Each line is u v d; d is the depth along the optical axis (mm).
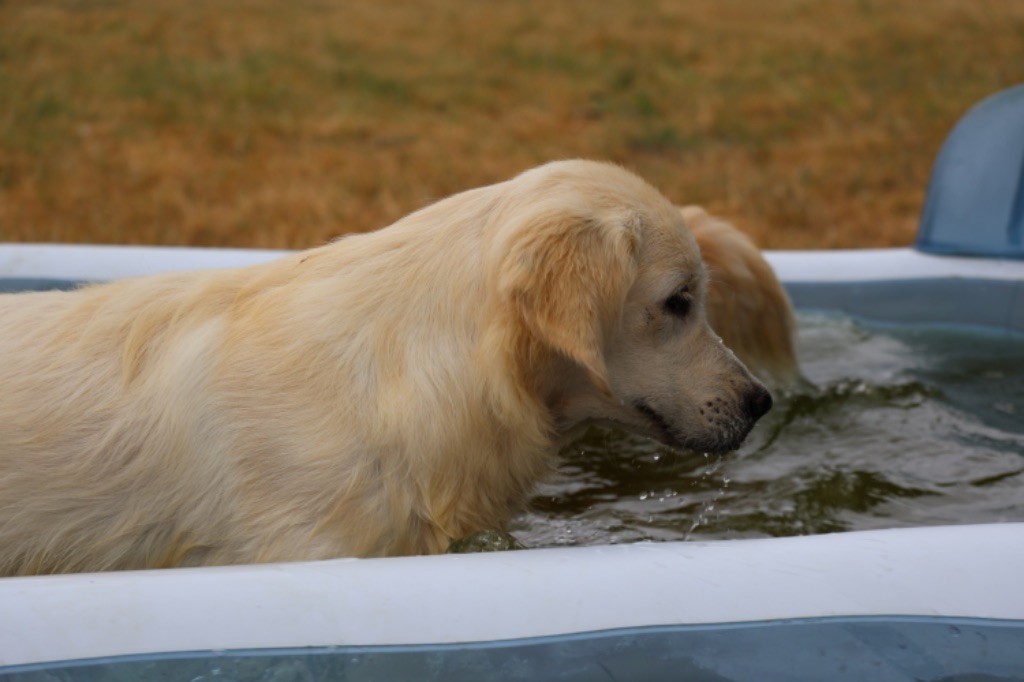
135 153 8617
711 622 1920
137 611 1842
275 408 2537
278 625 1848
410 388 2549
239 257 4332
